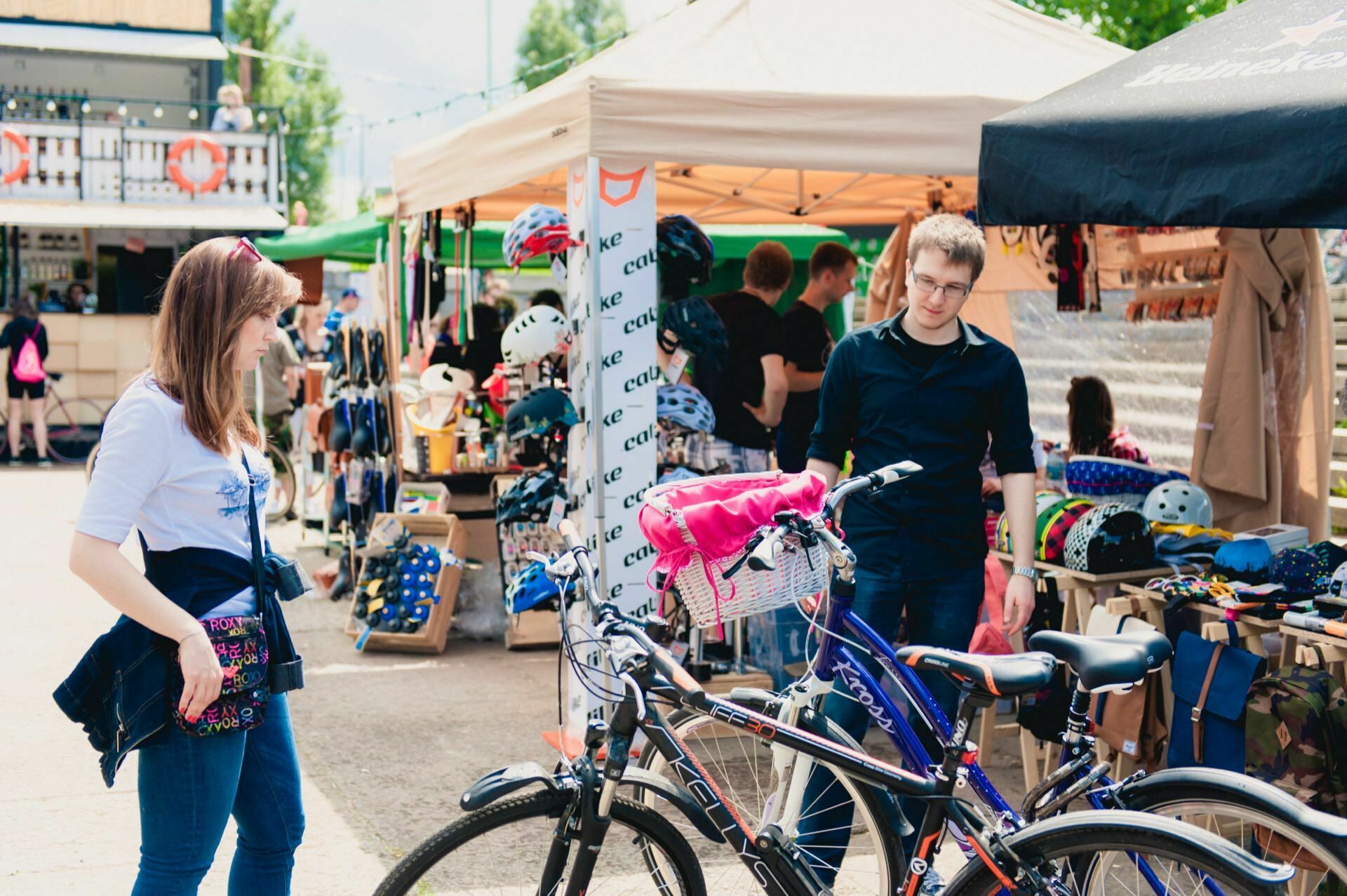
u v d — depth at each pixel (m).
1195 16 13.67
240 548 2.53
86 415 17.98
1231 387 5.68
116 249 20.19
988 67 5.43
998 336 8.21
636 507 4.93
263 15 47.91
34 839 4.12
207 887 3.74
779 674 5.22
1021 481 3.55
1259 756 3.48
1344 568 3.81
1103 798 2.74
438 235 7.56
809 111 4.86
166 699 2.40
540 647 7.04
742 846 2.84
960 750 2.72
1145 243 6.85
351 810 4.46
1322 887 3.38
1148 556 4.56
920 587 3.52
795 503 2.91
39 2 19.30
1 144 18.19
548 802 2.75
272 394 11.35
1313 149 2.88
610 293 4.84
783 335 5.88
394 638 6.82
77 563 2.33
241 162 19.31
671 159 4.79
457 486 7.73
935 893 2.78
